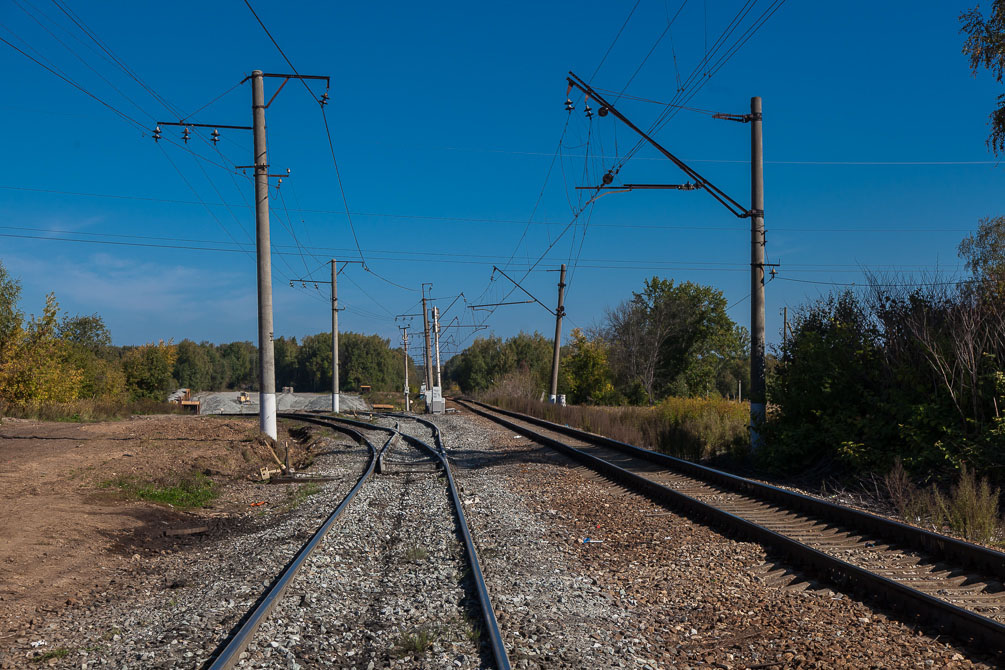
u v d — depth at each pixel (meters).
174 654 5.78
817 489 14.30
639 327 68.06
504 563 8.91
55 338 35.47
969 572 7.73
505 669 5.18
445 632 6.29
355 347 143.88
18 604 7.29
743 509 12.05
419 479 16.94
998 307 13.71
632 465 18.69
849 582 7.48
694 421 24.55
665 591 7.71
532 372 72.44
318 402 91.44
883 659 5.65
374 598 7.55
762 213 18.25
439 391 53.19
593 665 5.64
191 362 135.38
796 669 5.54
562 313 49.88
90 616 7.07
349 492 14.60
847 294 17.08
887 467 13.63
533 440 27.36
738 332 67.62
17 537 9.90
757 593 7.50
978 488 11.47
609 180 18.84
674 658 5.91
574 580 8.17
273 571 8.52
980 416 13.05
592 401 65.94
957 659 5.61
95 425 28.78
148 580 8.61
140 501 13.69
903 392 14.55
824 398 16.25
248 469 19.88
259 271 24.66
